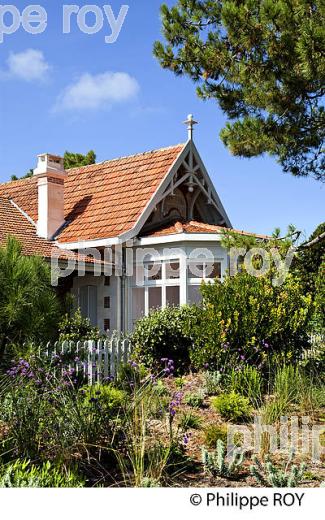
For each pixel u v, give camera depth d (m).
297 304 13.57
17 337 8.91
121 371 12.58
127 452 7.63
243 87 14.06
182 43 14.26
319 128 14.49
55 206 20.36
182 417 9.71
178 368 14.13
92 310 19.55
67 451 7.25
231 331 12.94
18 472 6.09
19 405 7.82
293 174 15.76
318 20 12.32
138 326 15.09
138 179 20.77
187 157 20.70
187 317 14.29
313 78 12.66
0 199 21.86
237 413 10.10
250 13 12.90
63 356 11.76
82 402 8.50
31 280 8.70
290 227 13.36
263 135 13.79
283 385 11.12
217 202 21.45
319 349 14.75
